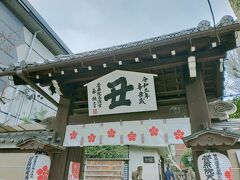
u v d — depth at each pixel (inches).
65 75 224.5
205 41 168.4
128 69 206.5
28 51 797.9
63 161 212.5
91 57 193.0
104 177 561.3
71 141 212.1
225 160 152.7
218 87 231.3
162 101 205.3
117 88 207.2
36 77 217.6
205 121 174.9
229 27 152.3
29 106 778.8
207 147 156.9
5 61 682.2
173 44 175.9
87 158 587.8
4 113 665.6
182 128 181.9
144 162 578.6
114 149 603.2
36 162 194.5
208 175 151.0
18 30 761.0
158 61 197.3
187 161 1070.4
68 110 230.8
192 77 187.8
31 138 193.2
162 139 183.6
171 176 644.1
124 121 203.5
